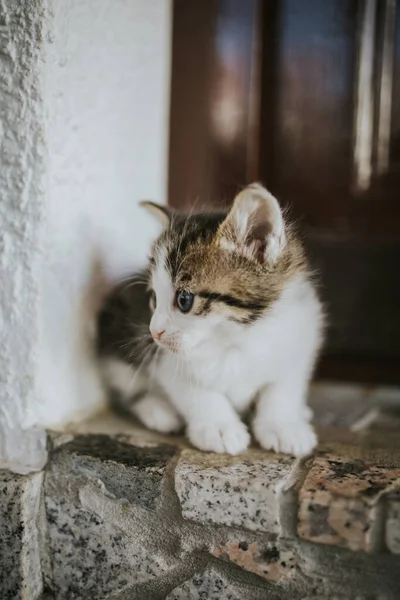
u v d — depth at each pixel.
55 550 0.40
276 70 0.55
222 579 0.38
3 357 0.41
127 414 0.46
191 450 0.41
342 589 0.36
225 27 0.55
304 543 0.36
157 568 0.39
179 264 0.41
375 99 0.54
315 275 0.47
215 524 0.37
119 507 0.39
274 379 0.43
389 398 0.52
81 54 0.42
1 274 0.41
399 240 0.55
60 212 0.42
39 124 0.40
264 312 0.41
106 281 0.47
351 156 0.55
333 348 0.57
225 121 0.56
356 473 0.38
